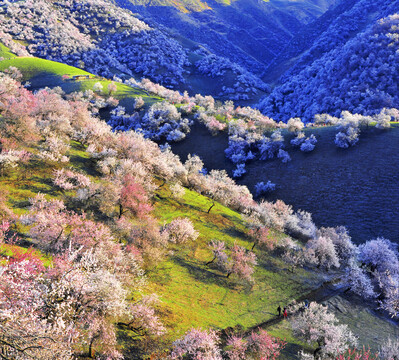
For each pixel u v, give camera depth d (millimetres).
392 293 51062
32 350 12156
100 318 22156
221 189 83500
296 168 128625
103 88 195375
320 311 38281
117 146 72500
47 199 47219
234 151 142875
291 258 58750
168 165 78875
